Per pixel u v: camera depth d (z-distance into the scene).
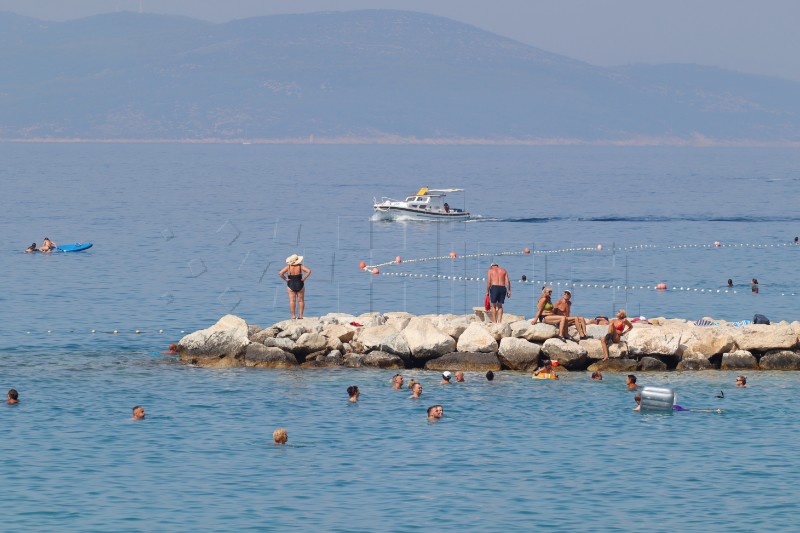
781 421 131.38
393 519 100.06
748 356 158.75
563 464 115.62
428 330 160.75
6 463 114.50
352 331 164.00
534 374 153.50
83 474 111.56
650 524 99.19
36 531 96.56
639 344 157.62
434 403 139.38
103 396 142.00
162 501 104.12
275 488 108.00
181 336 187.38
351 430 127.38
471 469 113.88
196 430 127.06
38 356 168.12
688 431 127.25
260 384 149.00
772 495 106.56
